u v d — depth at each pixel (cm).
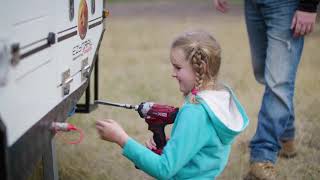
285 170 394
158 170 239
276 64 370
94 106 382
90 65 346
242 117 265
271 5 366
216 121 246
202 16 1505
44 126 234
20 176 202
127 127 487
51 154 314
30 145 214
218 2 421
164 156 241
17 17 197
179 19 1441
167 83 683
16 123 198
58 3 256
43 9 229
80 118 498
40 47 226
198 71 253
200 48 251
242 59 840
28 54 211
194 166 251
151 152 244
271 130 371
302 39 374
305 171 395
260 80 425
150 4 1850
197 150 245
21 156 203
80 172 384
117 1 1945
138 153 243
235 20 1400
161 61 867
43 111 233
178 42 255
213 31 1192
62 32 266
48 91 241
